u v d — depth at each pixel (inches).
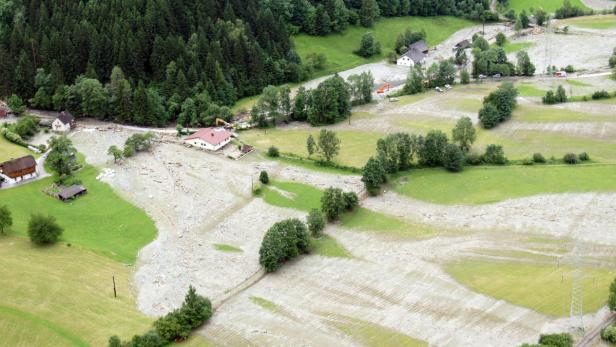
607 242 6333.7
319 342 5108.3
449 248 6378.0
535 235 6525.6
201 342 5098.4
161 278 5930.1
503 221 6815.9
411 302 5570.9
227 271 6063.0
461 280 5851.4
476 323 5280.5
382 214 7037.4
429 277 5915.4
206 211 7116.1
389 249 6387.8
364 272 6013.8
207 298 5516.7
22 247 6215.6
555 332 5103.3
